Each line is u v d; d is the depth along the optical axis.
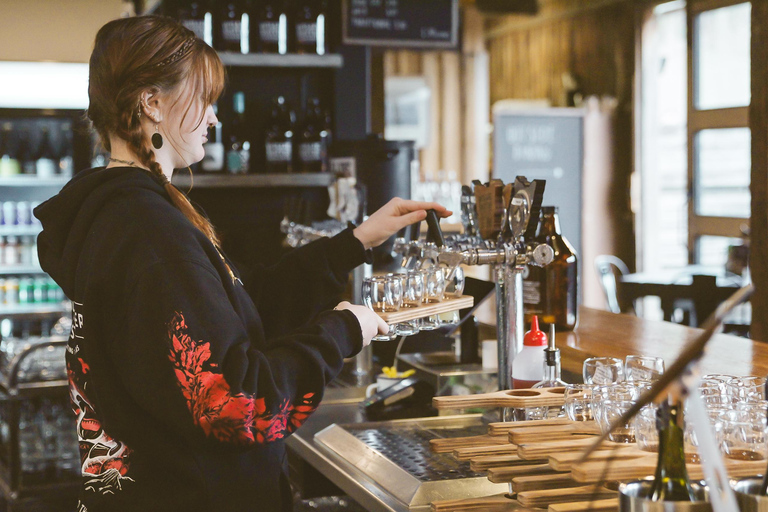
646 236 6.95
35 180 4.85
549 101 8.04
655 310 6.90
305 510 2.00
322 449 1.76
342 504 1.95
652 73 6.89
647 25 6.84
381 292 1.53
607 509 1.11
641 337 2.09
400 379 2.11
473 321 2.08
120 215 1.21
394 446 1.66
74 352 1.28
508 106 7.93
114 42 1.29
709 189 6.32
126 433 1.22
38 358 3.55
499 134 6.64
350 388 2.24
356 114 3.93
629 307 6.76
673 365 0.78
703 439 0.78
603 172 7.03
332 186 2.87
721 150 6.20
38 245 1.39
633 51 6.91
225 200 3.73
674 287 5.04
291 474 1.96
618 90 7.11
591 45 7.43
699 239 6.44
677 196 6.75
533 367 1.64
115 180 1.26
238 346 1.18
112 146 1.35
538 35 8.20
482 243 1.72
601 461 1.14
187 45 1.31
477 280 1.78
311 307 1.73
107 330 1.19
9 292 4.89
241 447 1.17
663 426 1.00
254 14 3.58
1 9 4.79
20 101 4.85
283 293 1.73
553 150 6.79
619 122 7.07
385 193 3.62
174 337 1.14
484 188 1.70
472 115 7.79
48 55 4.87
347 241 1.73
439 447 1.37
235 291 1.31
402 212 1.76
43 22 4.85
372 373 2.51
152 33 1.29
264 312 1.73
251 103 3.74
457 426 1.84
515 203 1.61
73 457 3.61
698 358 0.78
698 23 6.33
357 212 2.77
